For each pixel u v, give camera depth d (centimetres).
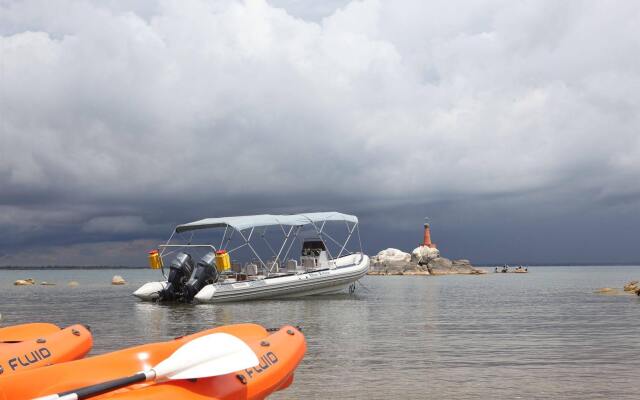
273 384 539
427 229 13800
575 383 809
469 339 1289
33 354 585
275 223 2681
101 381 485
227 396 463
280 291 2670
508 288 4550
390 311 2086
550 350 1124
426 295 3366
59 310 2233
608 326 1573
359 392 754
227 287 2472
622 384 802
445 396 732
